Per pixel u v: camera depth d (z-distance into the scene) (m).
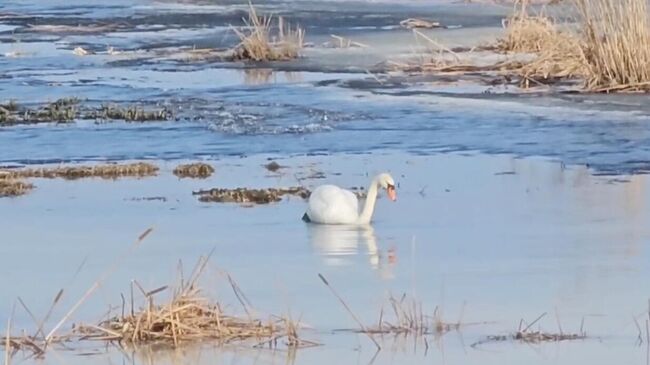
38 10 50.78
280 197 19.53
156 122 25.94
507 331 12.76
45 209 18.94
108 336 12.80
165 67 33.91
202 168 21.50
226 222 17.91
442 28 39.12
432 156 22.34
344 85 29.70
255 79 31.16
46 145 24.03
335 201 17.73
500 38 34.38
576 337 12.50
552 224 17.34
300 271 15.16
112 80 31.81
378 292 14.20
